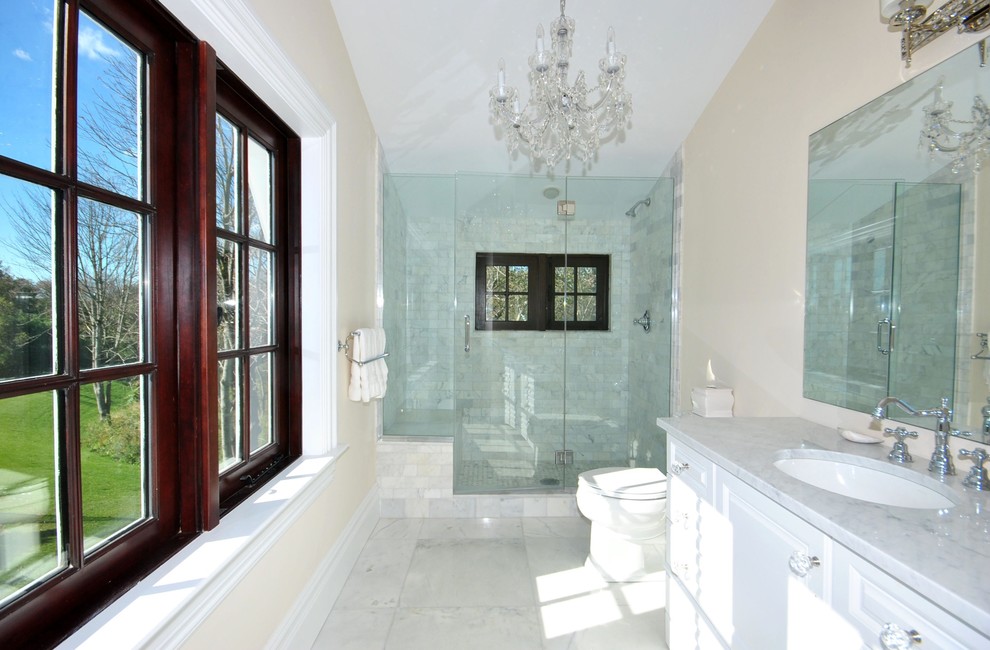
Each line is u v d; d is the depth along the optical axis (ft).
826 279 4.69
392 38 5.99
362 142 7.06
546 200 9.73
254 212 4.63
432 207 10.91
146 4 3.01
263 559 3.91
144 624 2.49
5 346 2.17
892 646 2.19
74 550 2.56
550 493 8.34
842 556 2.59
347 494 6.34
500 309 9.95
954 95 3.38
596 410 10.24
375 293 8.29
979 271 3.24
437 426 9.69
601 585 6.11
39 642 2.31
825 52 4.68
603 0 5.51
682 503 4.61
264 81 3.97
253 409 4.65
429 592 5.92
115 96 2.89
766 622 3.26
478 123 7.63
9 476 2.22
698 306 7.53
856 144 4.28
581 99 5.14
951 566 2.10
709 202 7.13
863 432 4.27
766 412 5.71
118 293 2.93
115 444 2.90
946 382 3.48
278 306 5.12
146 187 3.17
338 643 4.97
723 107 6.69
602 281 10.34
